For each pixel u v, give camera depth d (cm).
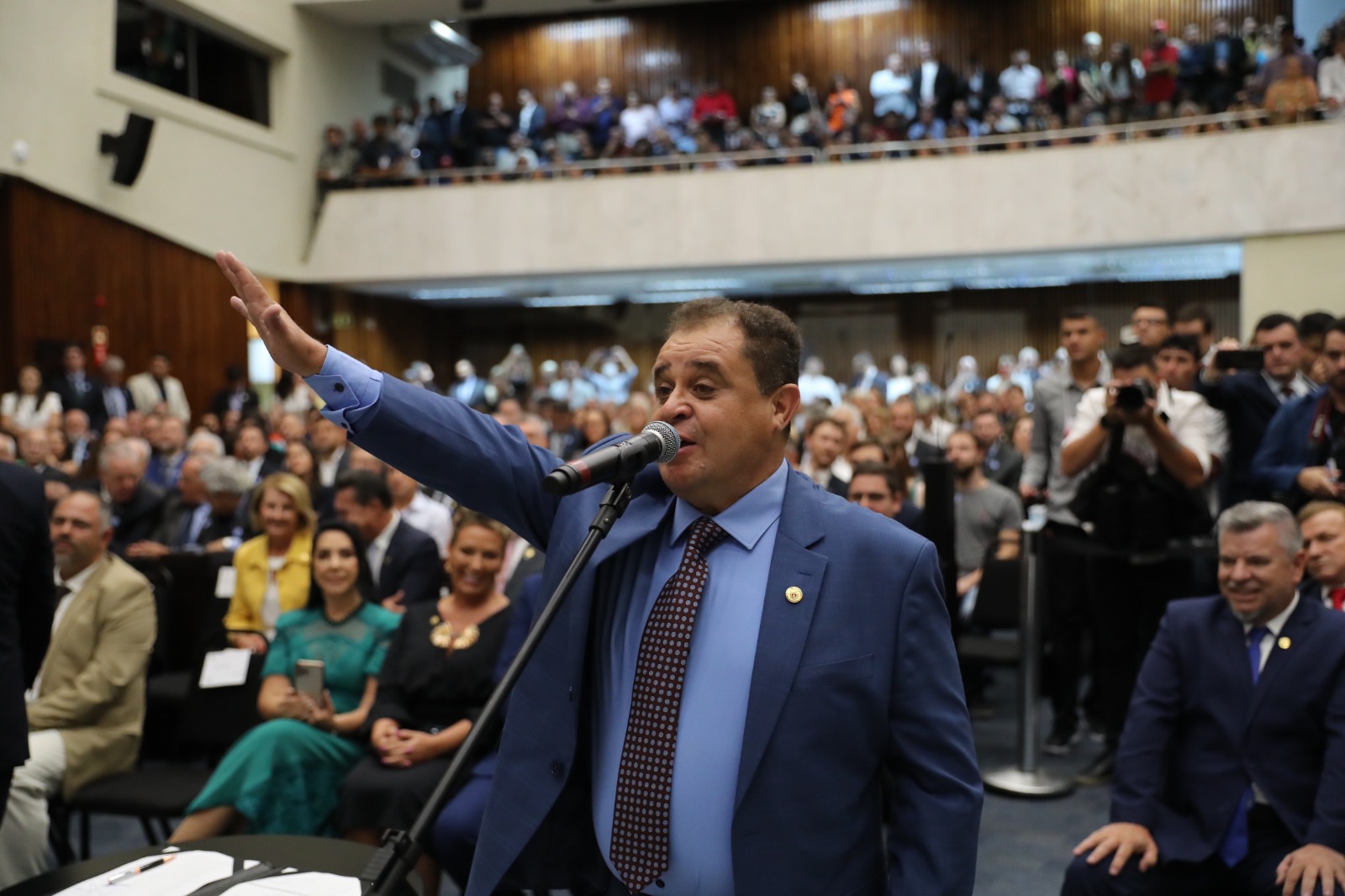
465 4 1447
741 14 1712
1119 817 278
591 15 1759
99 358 1134
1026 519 564
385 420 142
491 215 1398
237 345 1345
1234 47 1238
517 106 1783
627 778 147
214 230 1311
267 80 1431
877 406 801
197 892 188
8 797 253
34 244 1090
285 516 437
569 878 156
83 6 1140
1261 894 259
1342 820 250
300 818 320
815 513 152
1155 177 1197
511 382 1509
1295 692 266
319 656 350
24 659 270
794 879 139
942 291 1523
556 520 158
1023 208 1241
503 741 155
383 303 1591
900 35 1658
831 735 141
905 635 146
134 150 1130
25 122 1078
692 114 1481
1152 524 379
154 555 495
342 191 1444
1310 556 328
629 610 154
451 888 362
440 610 345
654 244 1349
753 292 1543
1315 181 1140
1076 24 1590
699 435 146
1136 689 290
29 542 255
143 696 363
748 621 146
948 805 144
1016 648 475
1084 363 459
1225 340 532
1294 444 403
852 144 1364
